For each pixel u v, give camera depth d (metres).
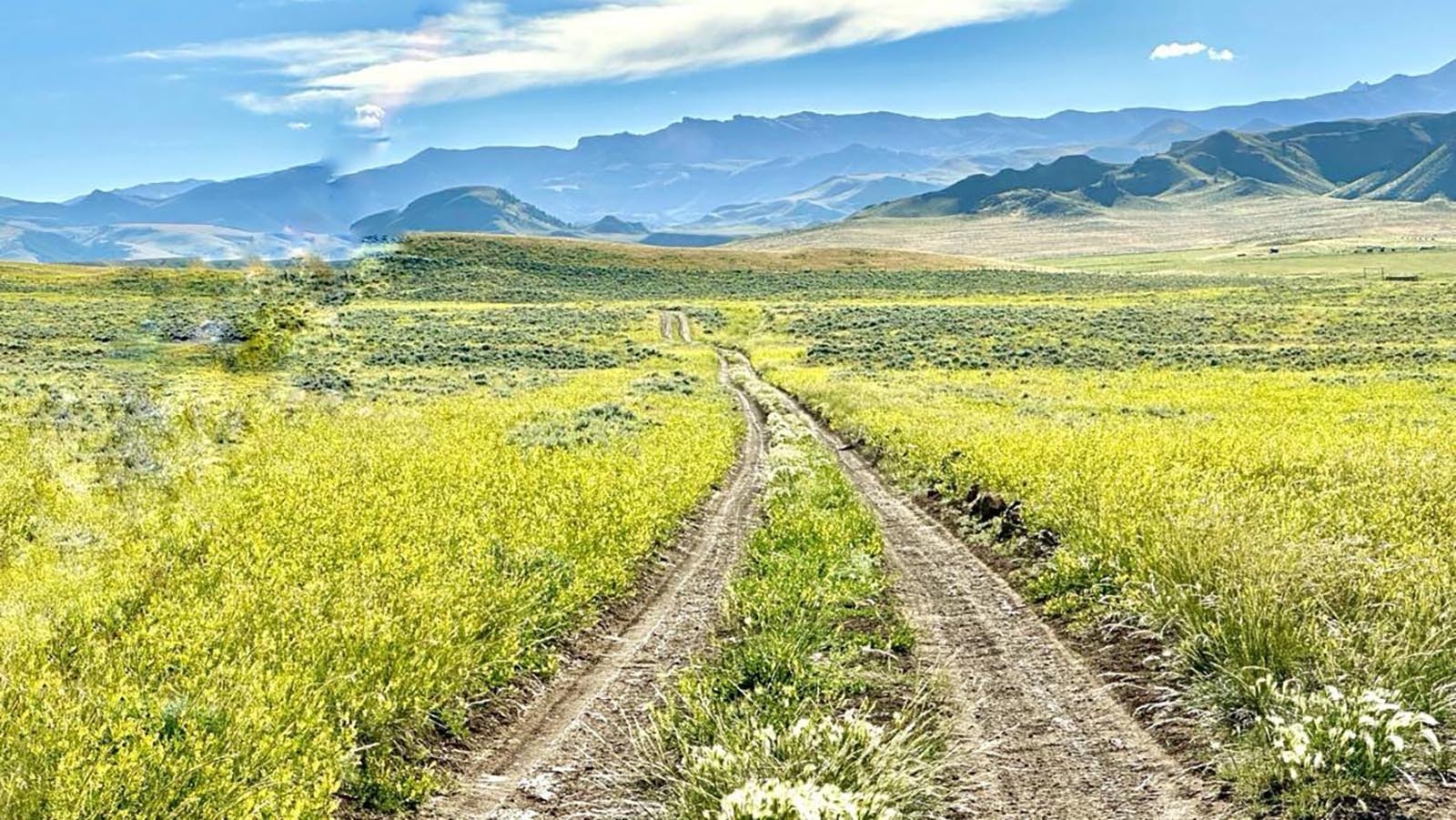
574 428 27.92
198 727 5.82
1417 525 10.46
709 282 164.00
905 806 5.68
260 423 25.61
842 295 149.00
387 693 7.04
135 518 13.62
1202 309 112.81
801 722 6.13
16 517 12.95
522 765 7.11
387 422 27.97
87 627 8.17
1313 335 87.44
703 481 21.52
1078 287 161.62
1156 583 9.35
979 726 7.29
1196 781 6.06
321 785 5.54
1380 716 5.66
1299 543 8.63
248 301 43.88
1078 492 14.05
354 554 10.96
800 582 10.95
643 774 6.53
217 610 8.42
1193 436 21.75
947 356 76.38
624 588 12.50
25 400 27.47
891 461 26.36
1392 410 37.47
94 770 5.08
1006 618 10.67
